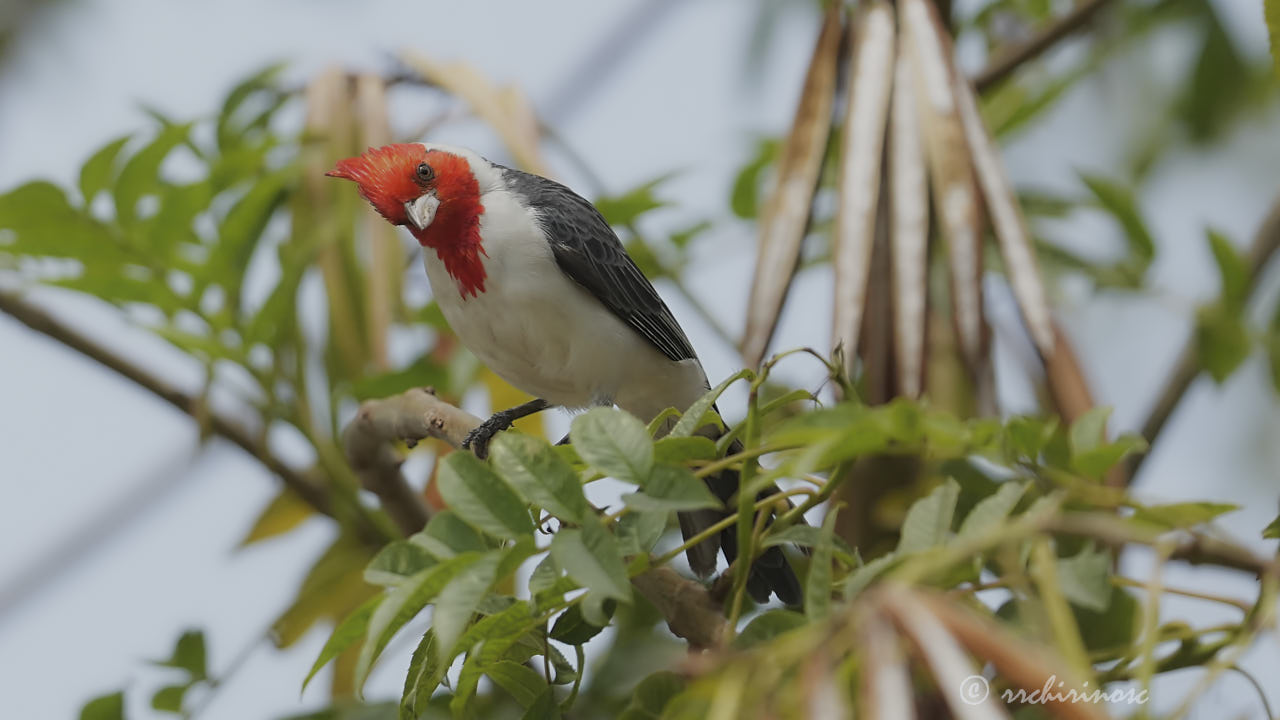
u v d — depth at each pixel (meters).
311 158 8.07
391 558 3.70
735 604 3.71
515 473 3.57
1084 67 9.54
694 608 4.26
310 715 5.64
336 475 7.48
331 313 7.85
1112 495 3.46
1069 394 6.63
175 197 7.53
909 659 2.61
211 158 8.27
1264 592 3.29
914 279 6.40
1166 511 3.41
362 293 7.92
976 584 3.55
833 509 3.54
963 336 6.38
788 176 6.68
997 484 6.31
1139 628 3.84
